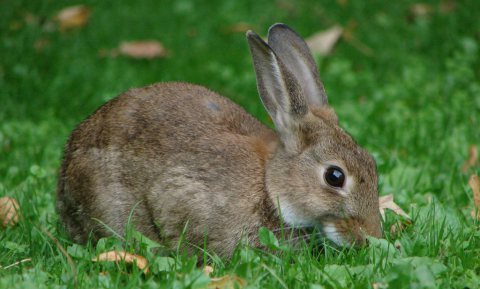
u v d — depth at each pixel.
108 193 11.51
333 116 11.95
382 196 12.69
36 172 13.41
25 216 12.18
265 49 11.32
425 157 14.73
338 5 23.08
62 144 15.54
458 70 18.38
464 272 9.99
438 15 22.48
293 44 12.34
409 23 22.22
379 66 19.94
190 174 11.09
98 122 11.91
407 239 10.91
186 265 9.95
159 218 11.20
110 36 21.50
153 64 20.02
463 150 14.95
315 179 10.90
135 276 9.74
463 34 21.41
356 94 18.16
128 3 23.67
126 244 10.78
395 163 14.17
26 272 10.05
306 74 12.27
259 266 9.81
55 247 11.42
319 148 10.98
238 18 22.44
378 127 16.00
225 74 18.77
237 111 12.05
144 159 11.33
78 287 9.60
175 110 11.66
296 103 11.22
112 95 17.58
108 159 11.55
